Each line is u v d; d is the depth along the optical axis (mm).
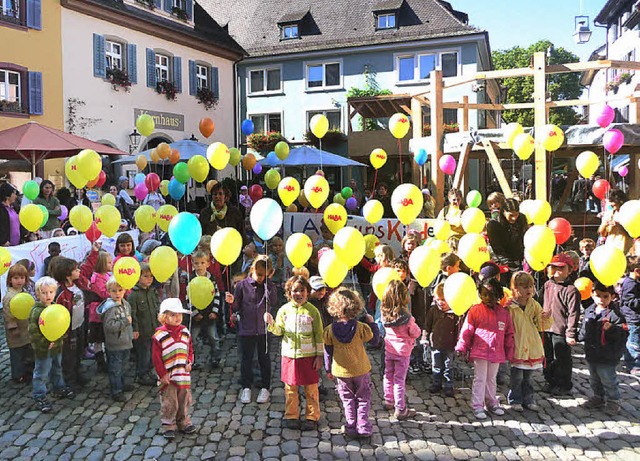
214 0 32938
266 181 9516
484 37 24875
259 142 25703
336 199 11258
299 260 5445
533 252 5215
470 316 5004
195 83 22672
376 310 6066
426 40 25375
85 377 5961
